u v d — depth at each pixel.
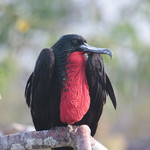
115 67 14.23
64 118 8.10
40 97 8.30
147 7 16.02
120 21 15.48
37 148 7.57
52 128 7.83
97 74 8.41
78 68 8.20
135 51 14.27
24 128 10.02
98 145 7.45
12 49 15.34
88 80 8.33
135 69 14.30
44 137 7.55
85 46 8.35
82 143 7.30
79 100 8.07
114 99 8.82
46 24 15.21
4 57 15.16
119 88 14.42
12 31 15.19
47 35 15.14
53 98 8.27
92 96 8.49
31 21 15.08
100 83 8.47
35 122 8.77
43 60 8.19
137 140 23.22
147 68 14.27
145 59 14.27
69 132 7.51
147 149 23.23
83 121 8.56
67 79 8.12
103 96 8.62
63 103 8.07
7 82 14.99
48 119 8.55
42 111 8.45
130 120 21.94
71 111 8.03
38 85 8.27
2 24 15.12
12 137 7.51
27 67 17.28
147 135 23.64
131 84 14.39
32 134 7.54
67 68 8.18
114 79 14.40
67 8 16.36
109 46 14.21
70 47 8.33
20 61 16.14
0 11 15.09
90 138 7.41
